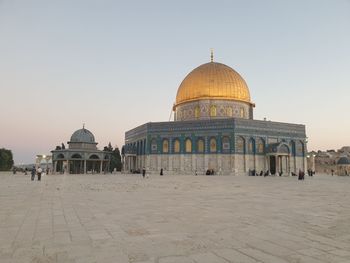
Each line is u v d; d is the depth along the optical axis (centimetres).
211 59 7194
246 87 6656
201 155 5769
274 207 1324
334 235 797
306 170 6194
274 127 5975
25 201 1547
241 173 5550
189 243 715
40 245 706
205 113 6303
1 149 8144
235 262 580
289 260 591
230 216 1087
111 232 833
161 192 2064
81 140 6912
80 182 3206
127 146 6844
